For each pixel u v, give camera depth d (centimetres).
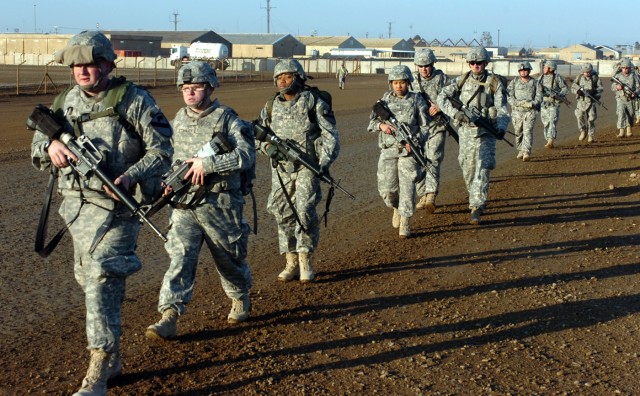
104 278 489
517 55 16488
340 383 534
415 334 630
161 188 547
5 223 1005
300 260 776
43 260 848
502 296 733
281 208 767
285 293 742
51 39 9725
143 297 731
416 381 539
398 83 949
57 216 1057
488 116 1048
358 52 13750
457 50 15362
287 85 738
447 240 970
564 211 1154
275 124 748
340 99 3847
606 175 1497
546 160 1739
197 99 585
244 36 12244
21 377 541
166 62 8381
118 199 488
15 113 2756
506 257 884
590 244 941
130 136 500
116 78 505
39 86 3941
